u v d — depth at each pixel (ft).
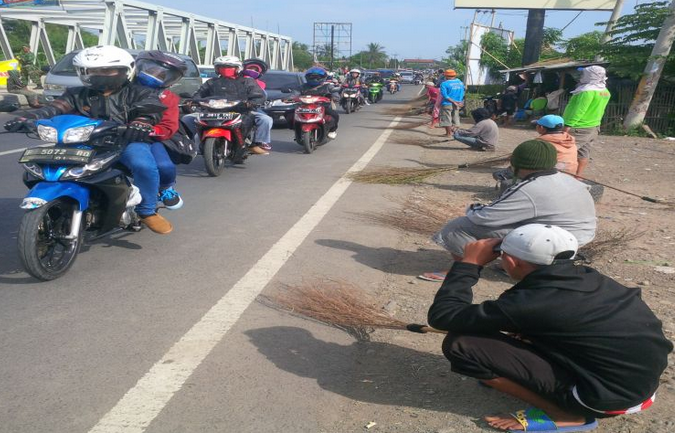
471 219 14.30
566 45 99.55
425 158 38.70
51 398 9.85
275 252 17.74
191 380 10.50
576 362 8.84
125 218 17.04
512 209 13.64
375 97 109.81
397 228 21.07
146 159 16.87
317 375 10.88
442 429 9.34
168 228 17.80
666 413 9.88
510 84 92.27
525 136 56.29
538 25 101.81
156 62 17.10
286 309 13.67
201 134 29.58
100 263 16.52
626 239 19.62
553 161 13.73
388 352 11.89
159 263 16.61
